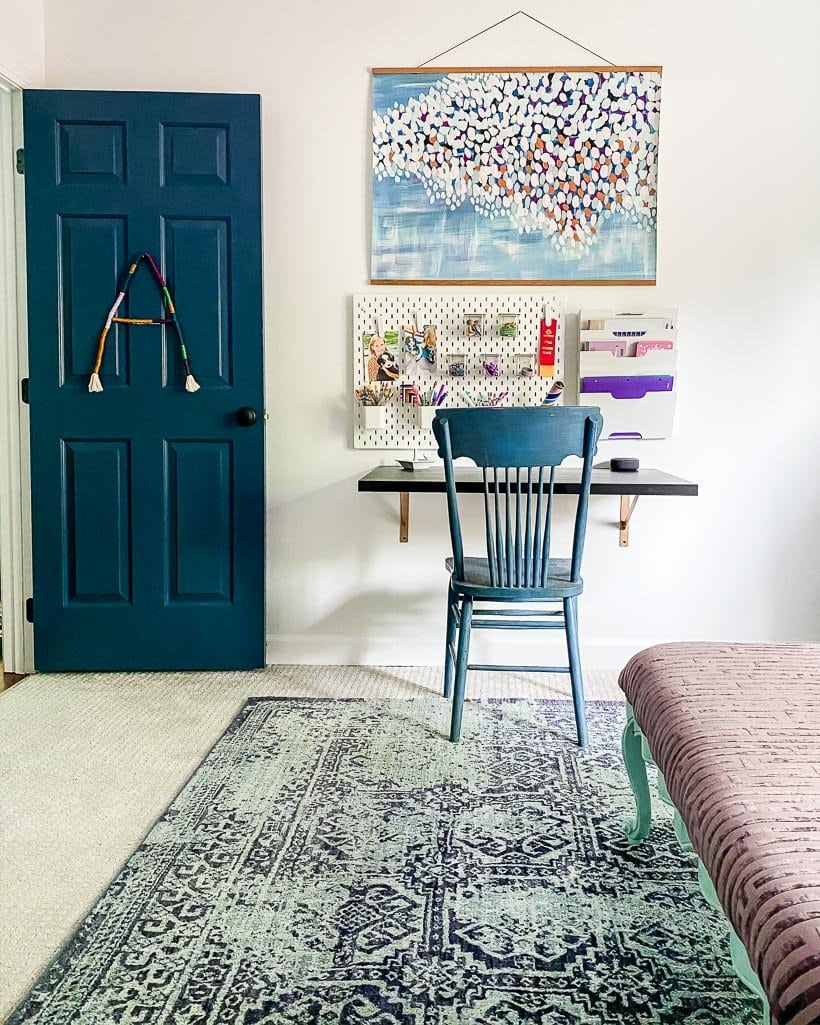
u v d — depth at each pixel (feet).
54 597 10.69
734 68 10.53
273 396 11.02
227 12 10.64
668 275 10.76
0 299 10.58
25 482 10.76
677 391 10.88
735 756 4.28
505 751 8.43
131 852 6.48
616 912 5.75
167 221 10.39
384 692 10.17
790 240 10.70
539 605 11.12
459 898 5.90
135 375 10.49
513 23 10.59
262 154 10.54
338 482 11.10
